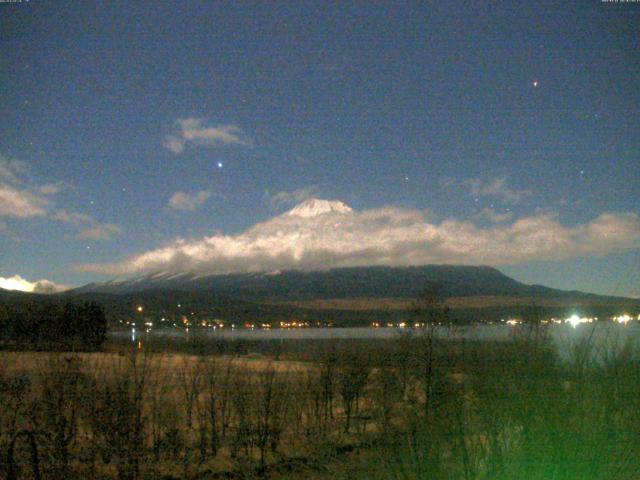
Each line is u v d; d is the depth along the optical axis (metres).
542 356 6.99
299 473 11.20
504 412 6.62
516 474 6.33
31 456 9.59
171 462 12.09
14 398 11.50
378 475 7.43
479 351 7.69
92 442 10.91
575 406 6.48
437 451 6.84
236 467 12.12
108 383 12.21
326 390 15.65
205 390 15.58
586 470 6.24
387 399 10.09
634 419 6.61
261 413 14.26
